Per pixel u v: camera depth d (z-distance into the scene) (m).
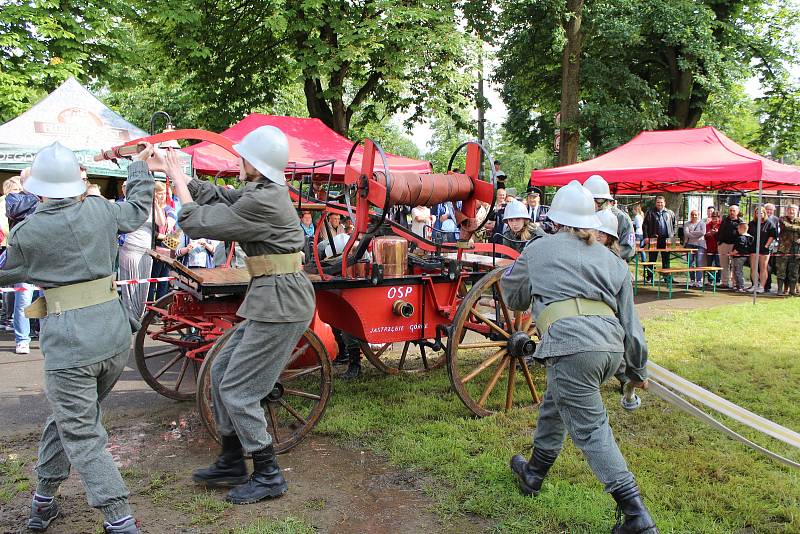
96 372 2.91
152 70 16.89
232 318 4.63
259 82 16.42
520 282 3.21
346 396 5.25
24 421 4.68
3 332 7.86
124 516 2.90
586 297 2.96
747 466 3.85
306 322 3.46
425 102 15.80
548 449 3.40
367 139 4.37
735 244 12.48
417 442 4.23
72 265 2.87
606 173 11.91
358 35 13.41
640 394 5.29
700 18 18.72
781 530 3.13
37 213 2.87
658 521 3.16
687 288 12.56
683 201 21.80
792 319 8.85
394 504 3.43
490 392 5.23
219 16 14.86
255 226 3.24
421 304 4.86
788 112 23.81
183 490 3.58
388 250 4.70
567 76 17.97
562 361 2.92
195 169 10.04
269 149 3.30
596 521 3.17
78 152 9.46
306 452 4.14
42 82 12.80
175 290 4.92
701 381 5.66
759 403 5.09
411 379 5.78
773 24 22.56
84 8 12.95
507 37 19.55
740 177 10.68
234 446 3.58
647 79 22.55
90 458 2.85
